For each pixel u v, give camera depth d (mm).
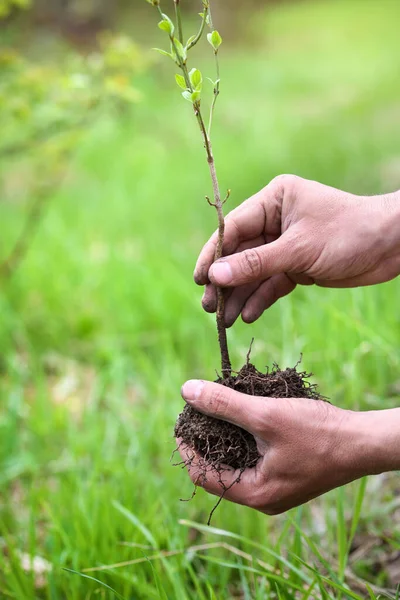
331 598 1017
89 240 2521
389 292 1658
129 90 1588
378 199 1011
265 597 1073
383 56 7281
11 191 3195
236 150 3867
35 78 1601
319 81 6129
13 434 1423
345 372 1403
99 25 4676
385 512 1200
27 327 1940
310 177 3195
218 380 998
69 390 1662
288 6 12148
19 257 2191
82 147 3572
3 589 1119
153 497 1259
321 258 1006
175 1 914
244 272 977
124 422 1433
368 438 914
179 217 2729
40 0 4426
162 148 3891
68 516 1233
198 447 970
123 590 1121
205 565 1197
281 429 917
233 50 8102
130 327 1887
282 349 1587
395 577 1143
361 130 4250
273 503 960
